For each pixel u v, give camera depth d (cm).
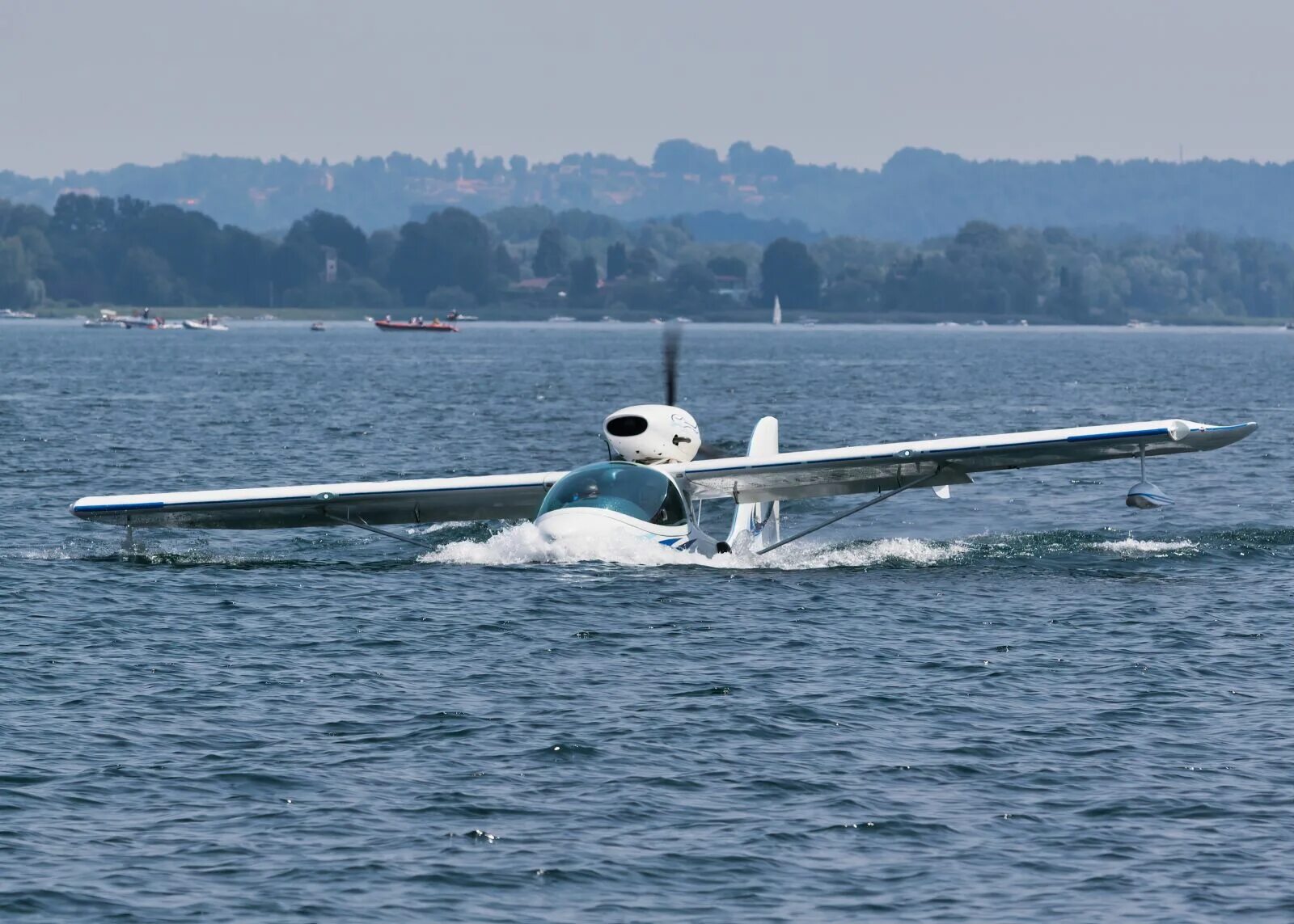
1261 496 15725
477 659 8156
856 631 8888
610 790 6150
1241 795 6100
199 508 11156
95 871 5391
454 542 12500
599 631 8838
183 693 7438
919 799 6081
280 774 6303
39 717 6994
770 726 6950
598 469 11300
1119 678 7788
